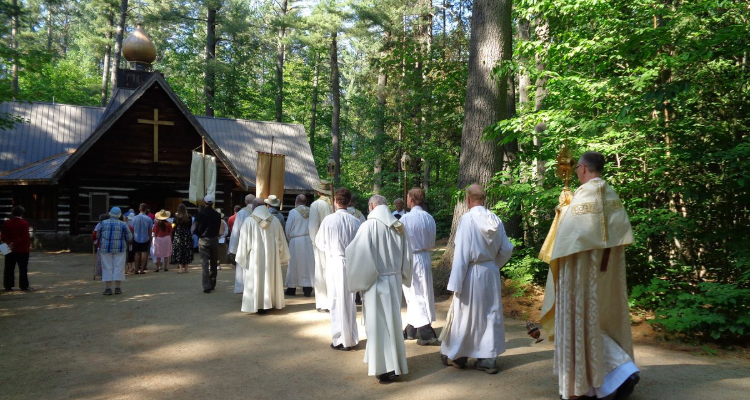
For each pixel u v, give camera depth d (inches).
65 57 1806.1
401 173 1002.1
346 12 1081.4
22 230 402.9
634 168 313.1
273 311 325.7
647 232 274.7
